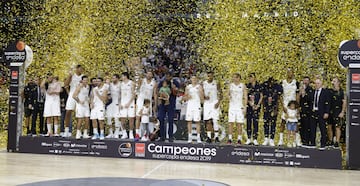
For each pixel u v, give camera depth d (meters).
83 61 9.87
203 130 8.78
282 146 7.33
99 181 5.22
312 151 6.95
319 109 7.62
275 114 8.28
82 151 7.89
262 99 8.31
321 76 8.80
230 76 9.30
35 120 8.96
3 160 7.07
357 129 6.79
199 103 8.12
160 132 8.41
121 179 5.43
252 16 9.23
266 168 6.84
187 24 9.62
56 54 9.90
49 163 6.83
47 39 9.93
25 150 8.12
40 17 9.98
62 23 9.92
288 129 8.01
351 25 8.69
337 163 6.83
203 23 9.53
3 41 10.12
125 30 9.81
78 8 9.88
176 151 7.49
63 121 9.09
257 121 8.38
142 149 7.62
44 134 9.05
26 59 8.11
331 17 8.78
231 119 8.12
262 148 7.16
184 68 9.56
